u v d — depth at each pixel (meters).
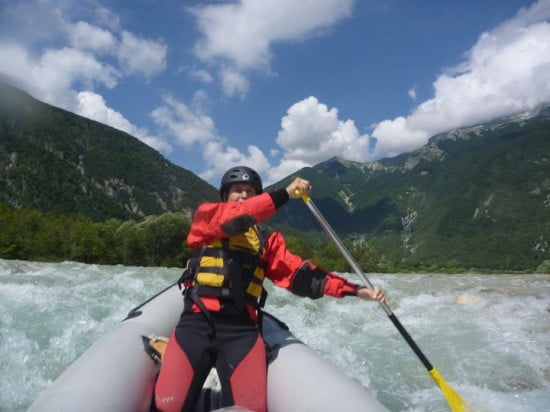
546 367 4.18
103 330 4.42
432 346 4.87
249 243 2.29
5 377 3.18
